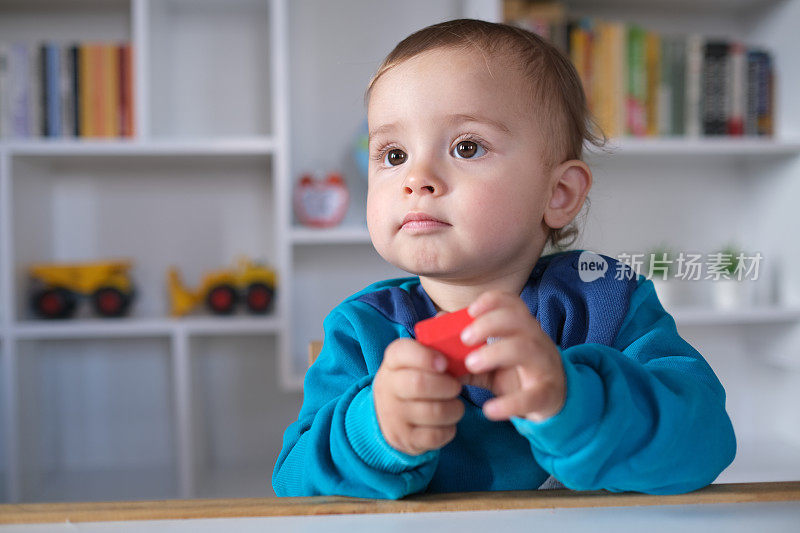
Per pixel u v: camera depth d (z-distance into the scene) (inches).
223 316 73.7
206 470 79.9
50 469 80.4
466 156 21.1
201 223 80.7
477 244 20.7
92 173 79.5
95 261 79.7
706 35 83.7
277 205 69.8
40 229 75.7
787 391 84.4
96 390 81.4
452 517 14.3
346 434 17.9
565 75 24.9
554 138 23.5
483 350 13.9
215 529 13.8
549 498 15.1
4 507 14.7
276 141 69.5
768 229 80.6
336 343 24.4
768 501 15.0
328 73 79.3
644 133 73.7
